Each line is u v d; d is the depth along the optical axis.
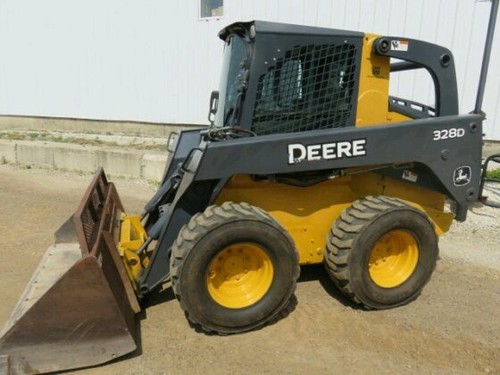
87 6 9.62
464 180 3.55
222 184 3.04
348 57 3.27
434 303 3.54
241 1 8.23
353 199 3.63
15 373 2.58
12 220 5.51
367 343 3.03
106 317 2.69
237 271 3.16
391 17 7.29
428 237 3.38
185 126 9.46
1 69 10.92
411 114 3.66
